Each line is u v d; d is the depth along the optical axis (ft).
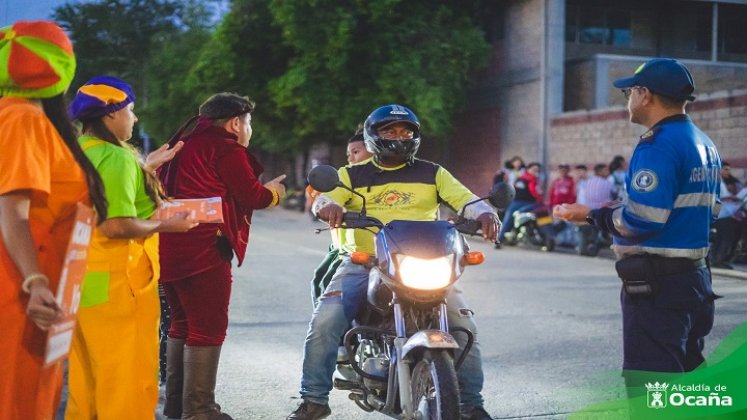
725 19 86.84
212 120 17.11
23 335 10.19
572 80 78.84
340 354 16.70
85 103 13.52
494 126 84.38
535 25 77.77
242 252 17.04
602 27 84.28
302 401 17.75
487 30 85.15
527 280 40.16
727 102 56.75
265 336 26.58
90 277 12.98
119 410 13.19
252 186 16.56
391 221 14.98
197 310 16.44
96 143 13.24
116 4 106.32
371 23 76.07
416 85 75.31
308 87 77.00
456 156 91.45
